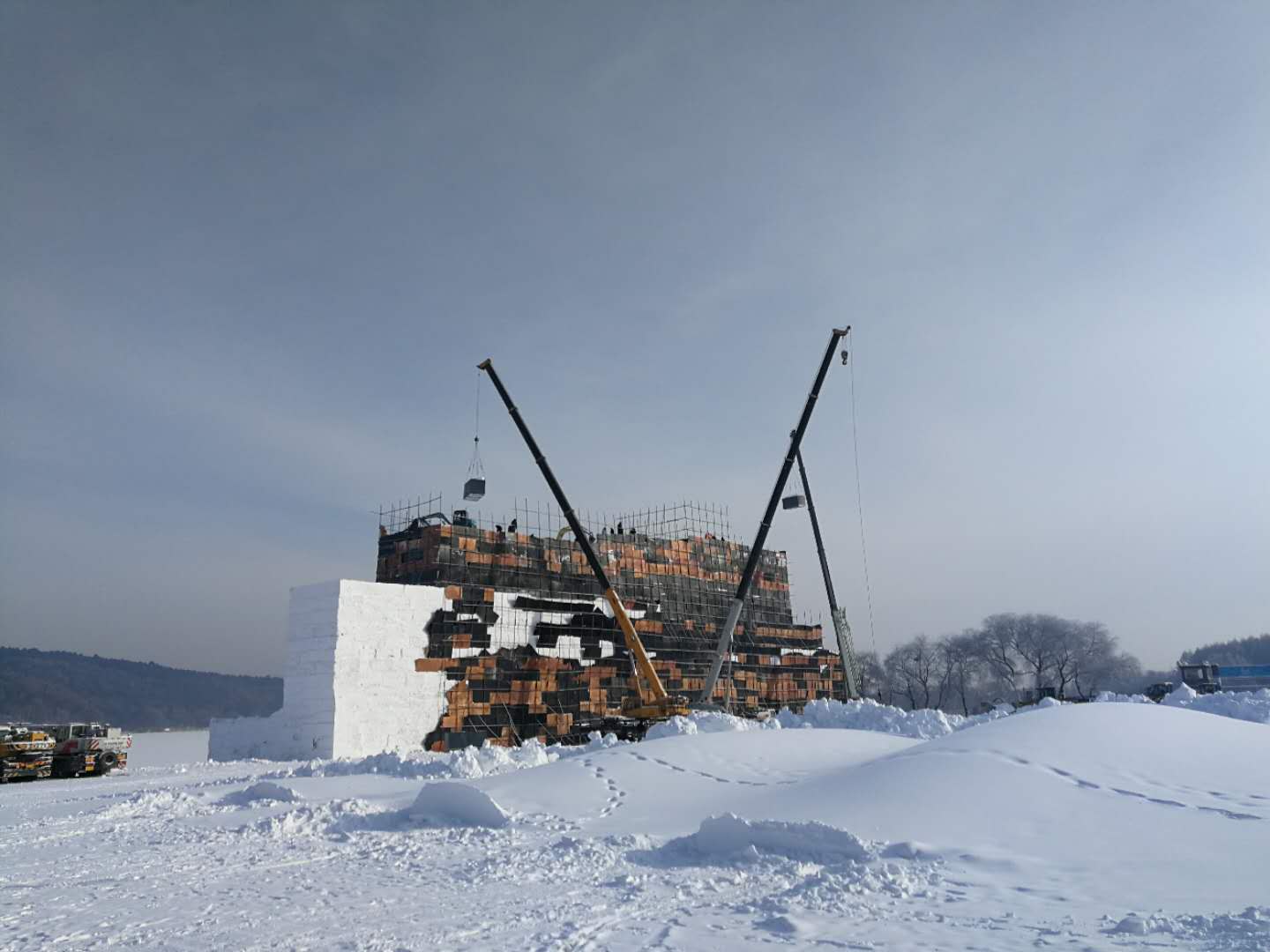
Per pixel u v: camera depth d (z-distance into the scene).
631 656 61.25
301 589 49.03
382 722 47.97
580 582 60.78
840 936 9.80
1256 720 27.95
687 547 68.94
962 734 19.48
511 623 55.31
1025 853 12.98
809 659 76.25
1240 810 13.90
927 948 9.29
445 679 51.22
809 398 63.66
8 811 24.88
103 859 16.09
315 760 42.31
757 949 9.43
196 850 16.92
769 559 76.00
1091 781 15.61
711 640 68.19
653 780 21.36
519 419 60.28
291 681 48.34
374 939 10.27
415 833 17.80
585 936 10.16
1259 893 10.66
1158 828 13.45
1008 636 137.25
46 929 11.10
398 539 56.69
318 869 14.70
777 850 14.34
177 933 10.80
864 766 18.70
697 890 12.30
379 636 48.72
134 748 91.81
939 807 15.23
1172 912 10.16
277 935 10.58
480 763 28.77
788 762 22.81
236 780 32.53
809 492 77.31
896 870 12.62
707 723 33.38
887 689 145.00
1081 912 10.34
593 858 14.78
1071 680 134.25
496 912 11.41
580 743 55.16
